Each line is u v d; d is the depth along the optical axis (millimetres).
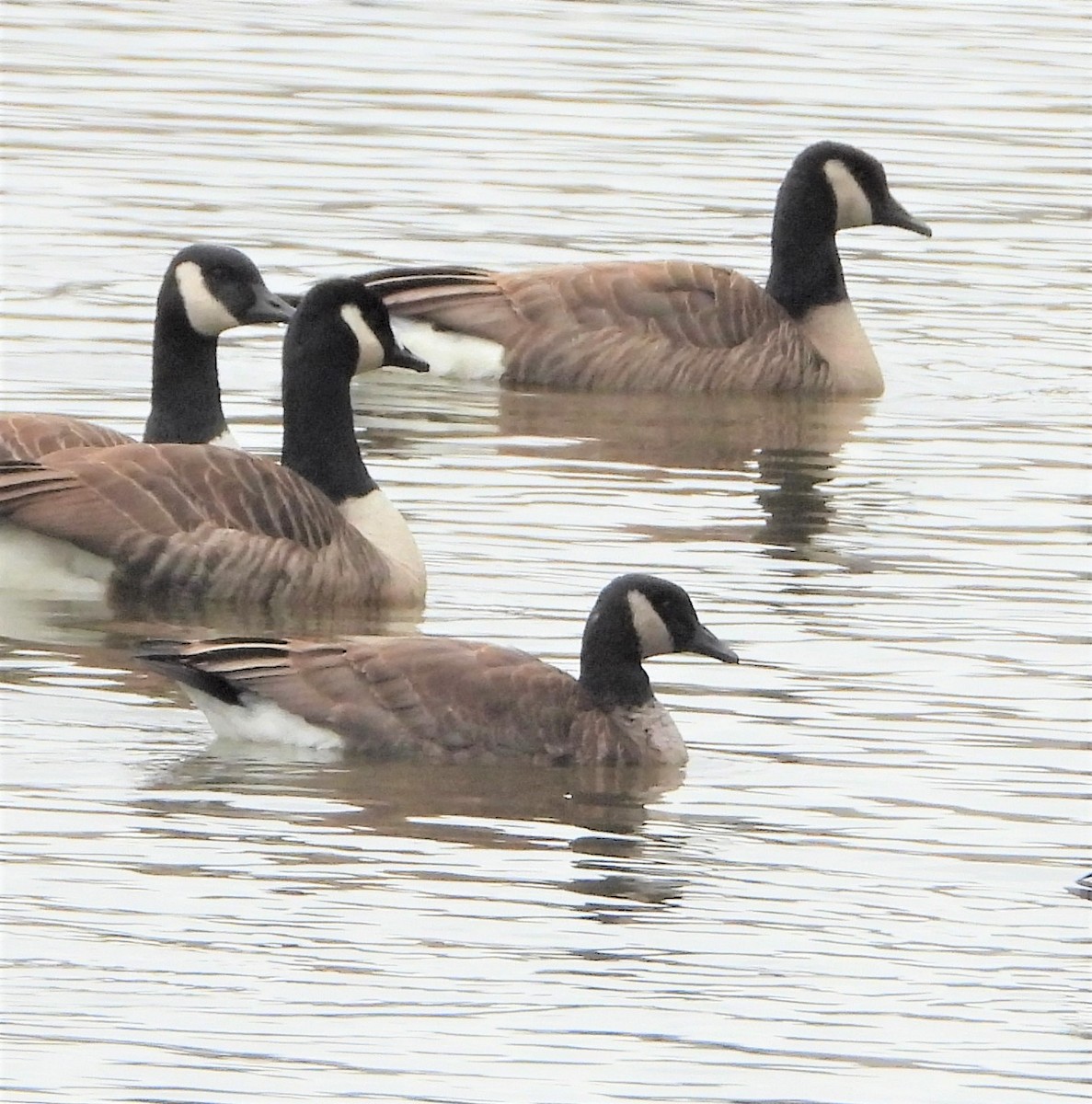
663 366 24938
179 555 17578
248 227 28797
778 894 13273
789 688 16453
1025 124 35188
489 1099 11055
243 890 12961
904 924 12984
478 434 22859
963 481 21719
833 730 15742
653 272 25422
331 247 28078
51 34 38562
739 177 31969
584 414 23984
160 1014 11688
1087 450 22891
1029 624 17891
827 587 18562
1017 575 19016
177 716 15477
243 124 33594
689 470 21859
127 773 14484
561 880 13312
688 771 15016
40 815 13773
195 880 13047
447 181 31250
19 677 16031
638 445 22734
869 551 19516
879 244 29938
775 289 26094
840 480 21672
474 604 17906
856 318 25875
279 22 40031
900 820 14336
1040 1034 11883
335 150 32531
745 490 21219
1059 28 41531
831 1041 11711
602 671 15359
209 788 14297
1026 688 16562
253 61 37344
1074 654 17266
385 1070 11273
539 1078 11273
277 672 14938
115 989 11891
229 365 24391
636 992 12109
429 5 41781
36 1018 11609
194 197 30000
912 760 15258
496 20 40656
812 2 42781
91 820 13734
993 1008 12133
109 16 40031
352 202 30141
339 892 13008
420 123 34000
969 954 12688
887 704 16203
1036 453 22750
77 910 12648
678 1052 11547
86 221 28719
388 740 14883
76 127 33062
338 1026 11656
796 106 35500
